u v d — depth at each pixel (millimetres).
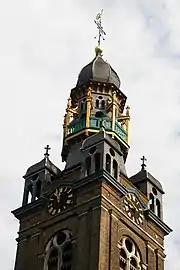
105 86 93438
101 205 73688
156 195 84625
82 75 95250
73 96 94375
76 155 85062
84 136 87125
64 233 75500
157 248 79312
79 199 76000
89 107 89625
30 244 77750
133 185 82625
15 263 77250
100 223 72250
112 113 89625
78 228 74000
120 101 94500
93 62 96438
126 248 75062
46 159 84688
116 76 95812
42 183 82000
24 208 80562
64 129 90125
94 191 75188
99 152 78312
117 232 74250
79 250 72000
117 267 71812
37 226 78375
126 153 88812
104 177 75188
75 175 81188
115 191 76375
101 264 69688
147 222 79938
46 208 78875
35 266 75562
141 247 77125
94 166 77625
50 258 75125
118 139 87812
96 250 70375
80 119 89688
